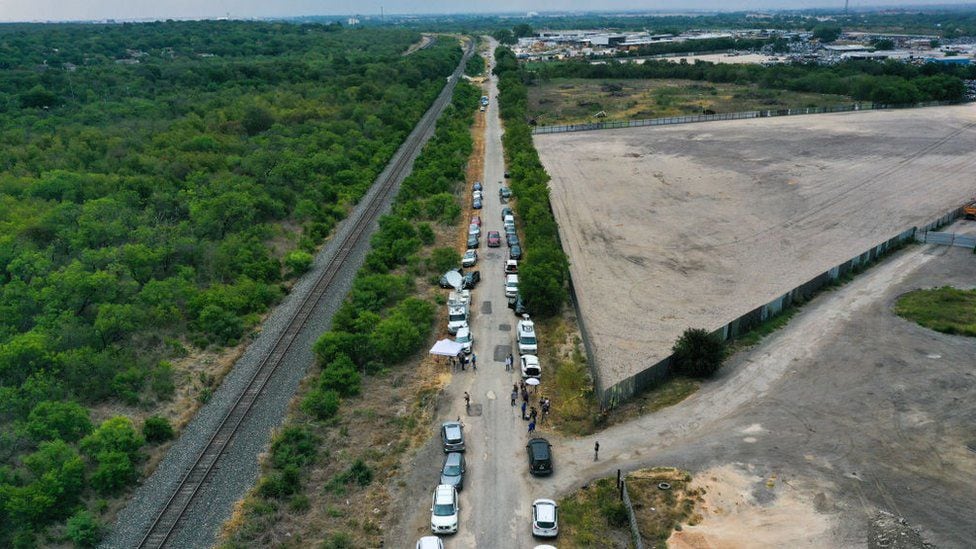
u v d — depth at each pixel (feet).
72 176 310.86
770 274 254.06
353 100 543.39
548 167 417.08
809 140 469.16
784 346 199.82
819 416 163.12
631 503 132.46
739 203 338.95
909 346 197.77
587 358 192.44
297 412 165.37
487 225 317.63
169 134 400.26
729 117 558.97
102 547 122.83
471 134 517.14
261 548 121.90
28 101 473.26
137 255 232.94
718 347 183.83
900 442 151.94
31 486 128.77
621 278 251.60
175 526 127.24
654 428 159.94
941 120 522.47
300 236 292.81
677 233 298.76
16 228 249.14
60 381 169.48
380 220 293.02
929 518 128.26
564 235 298.35
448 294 237.86
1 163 341.62
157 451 151.12
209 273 244.83
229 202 288.10
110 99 513.04
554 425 161.38
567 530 127.03
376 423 161.79
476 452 151.23
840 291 240.32
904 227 301.02
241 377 182.80
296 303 229.45
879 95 582.76
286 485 135.95
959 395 170.71
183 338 204.44
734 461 145.69
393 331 189.98
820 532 125.08
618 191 363.76
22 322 197.98
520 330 199.52
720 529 126.21
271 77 628.69
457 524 128.47
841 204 333.83
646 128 531.50
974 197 339.57
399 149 451.94
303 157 375.66
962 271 255.29
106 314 194.29
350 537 125.80
